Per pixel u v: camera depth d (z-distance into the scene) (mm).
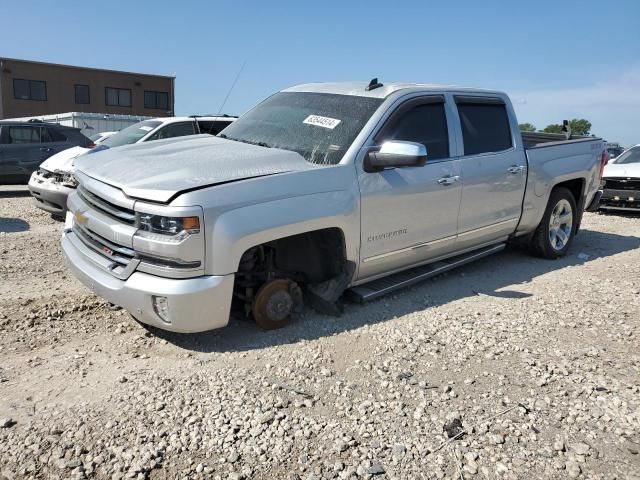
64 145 13453
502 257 6961
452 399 3434
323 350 4031
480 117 5688
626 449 3006
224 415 3158
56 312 4562
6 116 41219
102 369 3680
